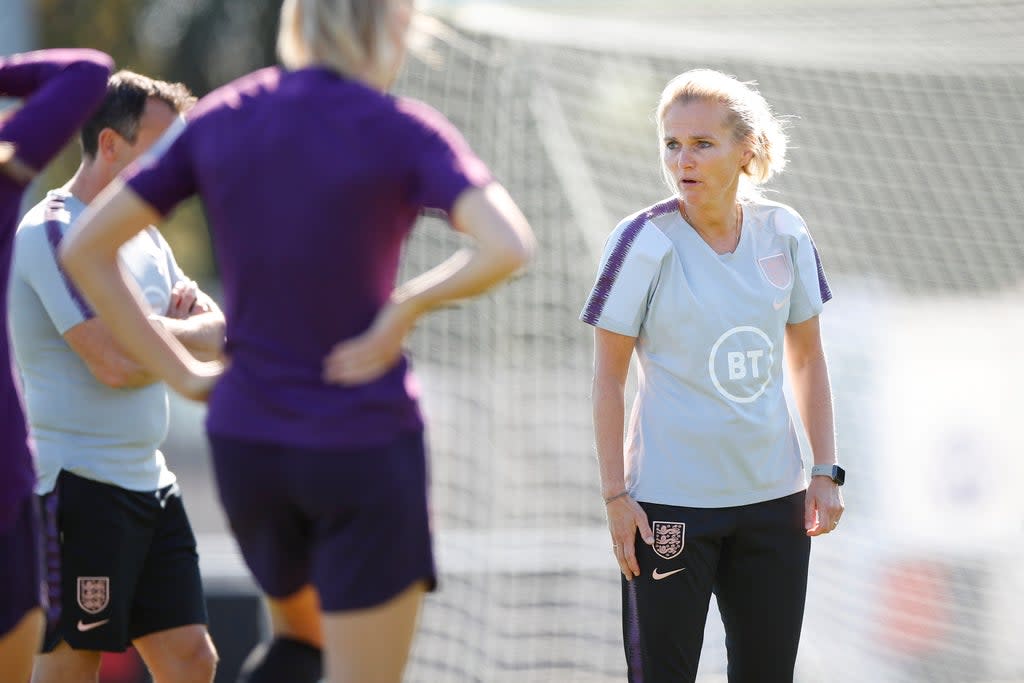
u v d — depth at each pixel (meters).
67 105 8.94
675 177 11.04
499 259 7.13
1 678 9.08
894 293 23.02
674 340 11.12
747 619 11.39
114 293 7.73
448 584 21.91
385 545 7.66
